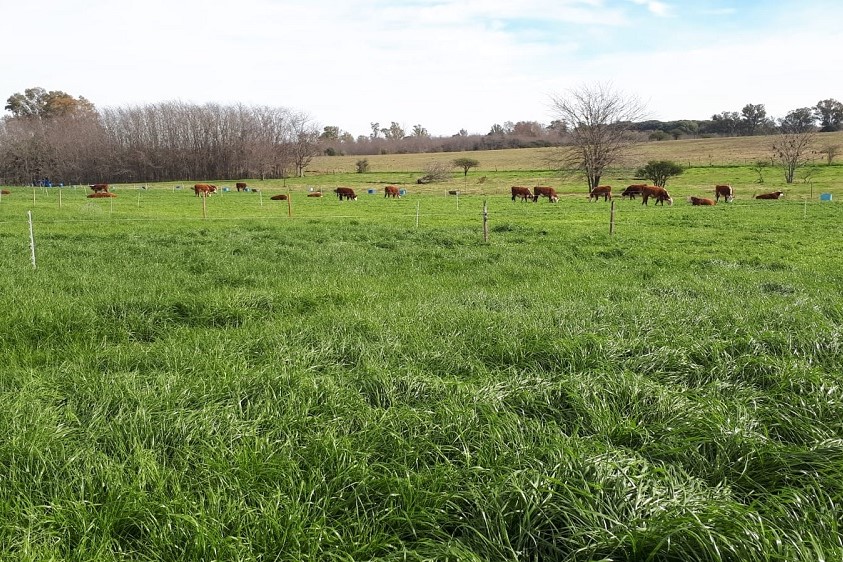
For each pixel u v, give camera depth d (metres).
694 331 6.49
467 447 3.92
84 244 14.96
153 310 7.53
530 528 3.09
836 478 3.41
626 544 2.90
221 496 3.37
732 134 140.88
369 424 4.19
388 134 164.38
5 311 7.14
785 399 4.65
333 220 26.16
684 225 24.23
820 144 95.75
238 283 10.07
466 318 6.96
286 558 2.98
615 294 9.14
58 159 85.38
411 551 2.96
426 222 25.56
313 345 6.05
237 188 62.34
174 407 4.42
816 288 9.82
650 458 3.86
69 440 3.93
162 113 92.19
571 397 4.62
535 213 32.16
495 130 157.75
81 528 3.14
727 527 2.91
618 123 58.38
